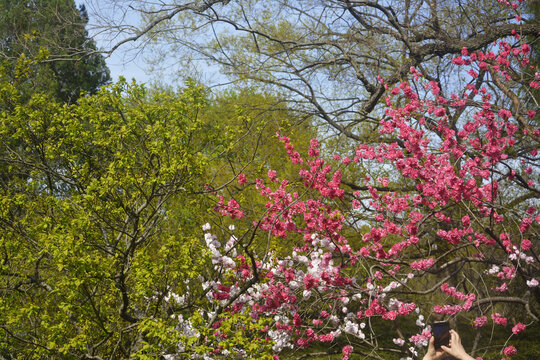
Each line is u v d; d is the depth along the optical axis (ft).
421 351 26.91
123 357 22.35
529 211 24.59
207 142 23.54
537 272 27.96
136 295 21.36
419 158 23.20
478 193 22.47
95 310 19.02
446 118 24.59
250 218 29.48
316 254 20.21
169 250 19.11
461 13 36.19
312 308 23.93
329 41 38.75
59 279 21.11
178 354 18.33
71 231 17.62
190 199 23.50
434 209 25.09
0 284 21.70
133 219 23.89
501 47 24.72
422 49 34.91
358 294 21.44
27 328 22.76
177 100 23.27
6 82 23.36
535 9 34.73
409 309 20.53
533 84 25.72
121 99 23.79
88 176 23.39
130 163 20.86
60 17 39.88
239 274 20.12
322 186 21.49
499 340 45.42
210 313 20.26
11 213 22.90
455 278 32.78
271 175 22.31
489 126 23.07
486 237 24.62
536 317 24.30
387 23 36.35
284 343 21.04
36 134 22.52
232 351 17.26
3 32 48.44
